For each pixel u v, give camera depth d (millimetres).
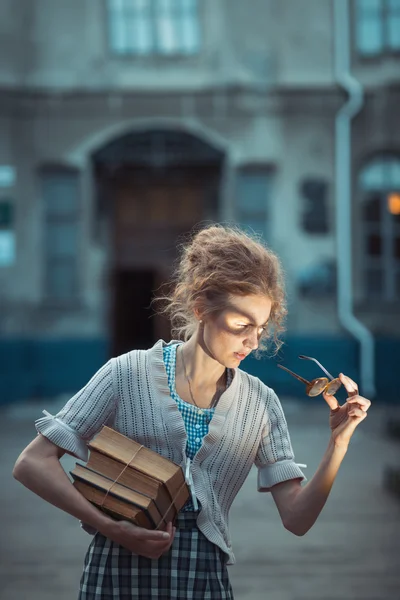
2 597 5238
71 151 17719
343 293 17578
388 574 5797
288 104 17781
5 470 10125
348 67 17734
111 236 17875
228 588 2383
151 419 2393
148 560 2320
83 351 17438
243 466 2443
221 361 2316
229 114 17875
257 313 2262
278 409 2506
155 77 17812
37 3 17688
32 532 7066
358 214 17719
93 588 2336
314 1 17797
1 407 16516
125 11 17797
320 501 2365
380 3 17734
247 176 17906
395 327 17578
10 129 17609
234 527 7227
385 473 9781
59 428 2371
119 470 2285
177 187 18172
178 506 2305
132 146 17812
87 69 17750
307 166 17781
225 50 17844
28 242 17609
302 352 17406
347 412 2330
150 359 2434
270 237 17781
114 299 18625
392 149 17703
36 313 17516
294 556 6285
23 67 17641
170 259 18219
